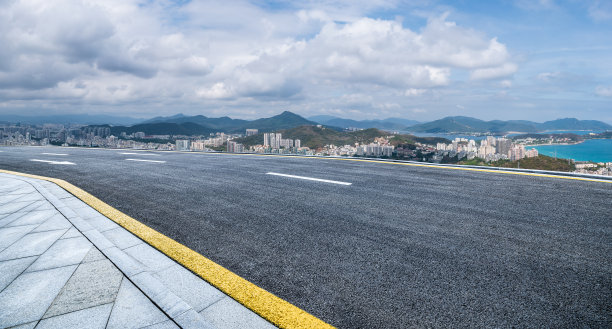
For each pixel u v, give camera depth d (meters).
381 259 2.85
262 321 2.04
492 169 7.71
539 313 2.05
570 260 2.76
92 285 2.47
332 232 3.54
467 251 2.97
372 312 2.10
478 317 2.02
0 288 2.45
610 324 1.93
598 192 5.09
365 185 6.00
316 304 2.21
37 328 1.95
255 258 2.96
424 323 1.97
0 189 6.38
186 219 4.18
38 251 3.15
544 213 4.04
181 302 2.21
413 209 4.33
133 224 4.03
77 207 4.93
